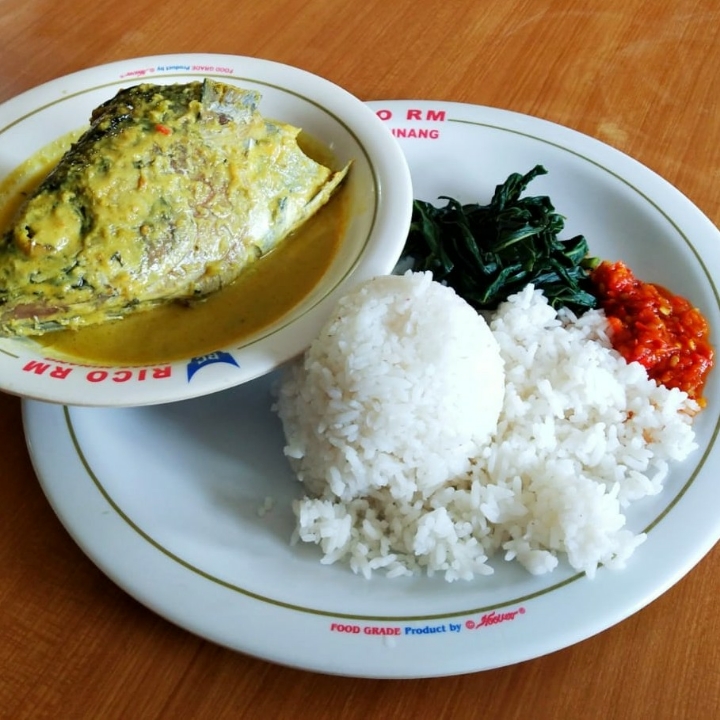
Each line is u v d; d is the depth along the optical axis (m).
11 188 0.35
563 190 0.38
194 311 0.31
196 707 0.24
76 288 0.28
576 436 0.30
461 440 0.29
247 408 0.32
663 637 0.25
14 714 0.24
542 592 0.25
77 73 0.37
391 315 0.29
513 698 0.24
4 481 0.29
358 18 0.47
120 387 0.26
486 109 0.41
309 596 0.26
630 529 0.27
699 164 0.40
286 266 0.32
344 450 0.28
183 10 0.47
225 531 0.28
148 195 0.29
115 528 0.27
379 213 0.31
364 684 0.25
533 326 0.33
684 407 0.31
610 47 0.45
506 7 0.47
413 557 0.28
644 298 0.34
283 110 0.36
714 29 0.46
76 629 0.26
